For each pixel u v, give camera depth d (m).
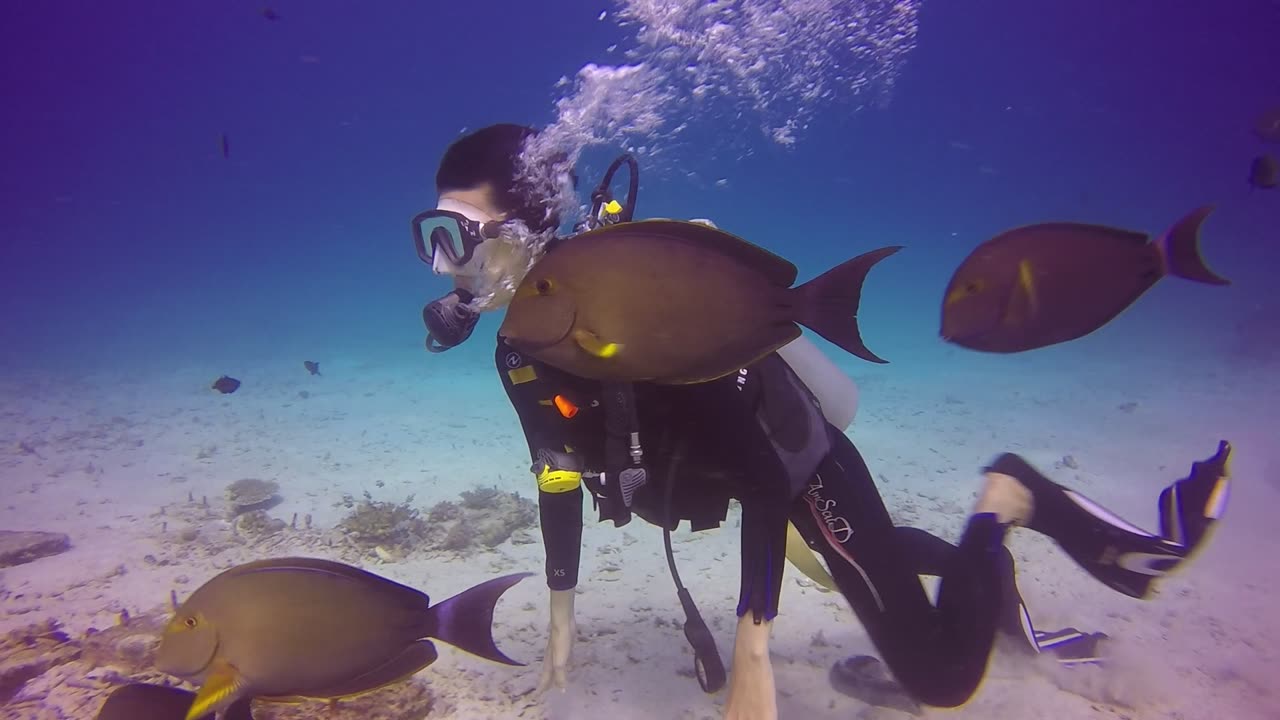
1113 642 3.65
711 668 2.95
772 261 1.34
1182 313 23.80
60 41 65.25
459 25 64.25
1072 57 61.56
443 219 2.09
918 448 8.78
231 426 10.39
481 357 18.64
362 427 10.26
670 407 2.09
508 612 4.13
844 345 1.37
